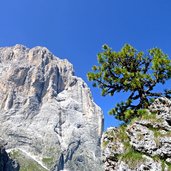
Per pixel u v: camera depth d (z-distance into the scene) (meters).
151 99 29.53
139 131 24.12
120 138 25.06
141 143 23.30
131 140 24.08
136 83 29.11
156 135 23.20
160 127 23.75
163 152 22.11
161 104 25.27
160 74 29.36
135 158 22.66
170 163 21.55
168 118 23.92
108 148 25.09
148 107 26.19
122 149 24.17
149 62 31.47
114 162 23.97
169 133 22.95
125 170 22.52
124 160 23.08
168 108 24.58
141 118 25.16
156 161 21.89
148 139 23.23
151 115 25.05
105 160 24.89
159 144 22.59
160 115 24.53
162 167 21.47
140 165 22.11
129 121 27.62
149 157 22.39
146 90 30.06
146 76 29.50
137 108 30.31
